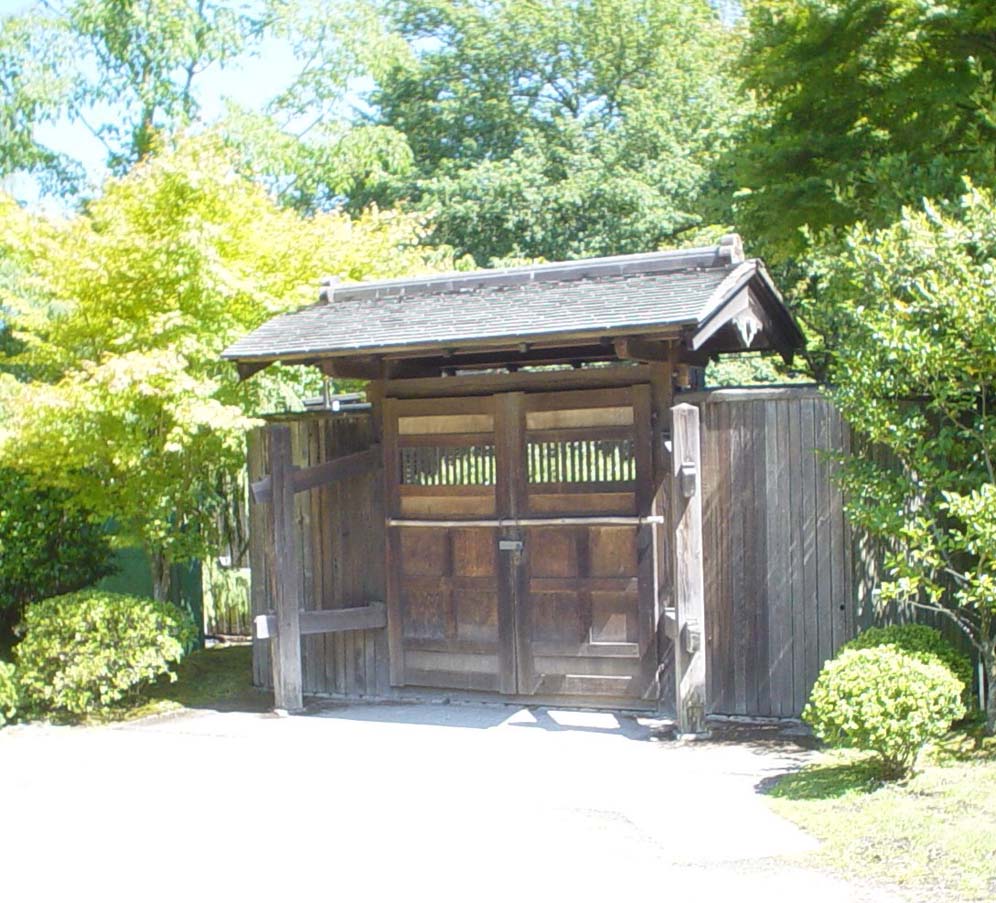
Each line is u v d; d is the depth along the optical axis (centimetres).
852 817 583
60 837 612
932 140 1177
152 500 1021
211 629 1328
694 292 786
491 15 2728
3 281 1294
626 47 2662
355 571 967
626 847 562
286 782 706
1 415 1044
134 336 965
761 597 823
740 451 828
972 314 689
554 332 768
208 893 524
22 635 1120
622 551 855
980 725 729
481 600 905
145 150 2131
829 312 1141
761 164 1262
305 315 948
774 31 1271
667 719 836
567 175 2434
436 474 919
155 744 821
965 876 496
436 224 2338
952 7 1109
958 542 683
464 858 557
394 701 941
